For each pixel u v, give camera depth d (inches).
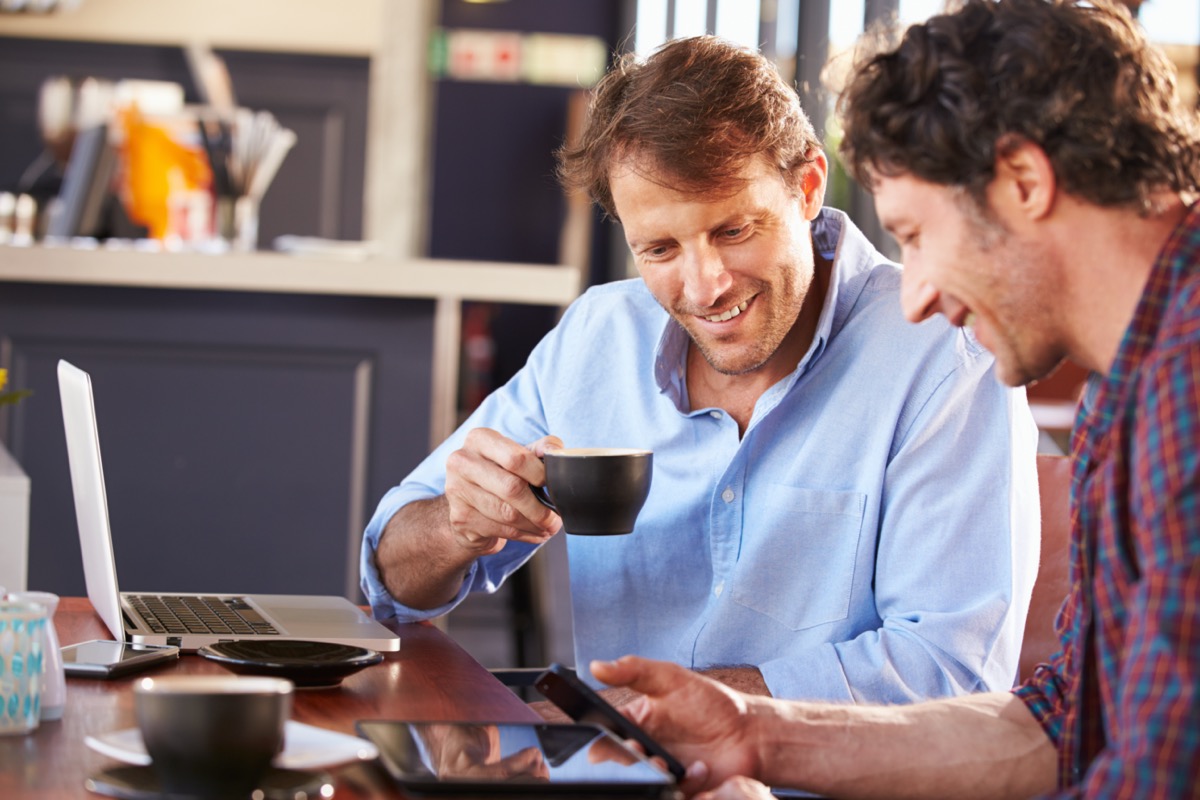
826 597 65.5
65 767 38.0
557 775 37.5
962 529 61.9
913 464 63.5
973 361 63.9
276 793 34.3
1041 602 66.6
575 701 45.7
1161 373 35.4
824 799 52.6
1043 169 40.4
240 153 142.2
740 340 62.7
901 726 48.0
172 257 117.0
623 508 52.4
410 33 240.5
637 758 39.3
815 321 67.4
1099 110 39.9
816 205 64.6
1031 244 41.3
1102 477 41.8
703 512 68.2
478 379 244.8
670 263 61.5
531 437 74.1
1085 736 45.4
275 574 121.3
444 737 41.0
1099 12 41.6
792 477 65.8
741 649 67.1
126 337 119.3
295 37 217.0
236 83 216.8
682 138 57.9
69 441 61.7
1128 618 39.4
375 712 46.8
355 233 217.9
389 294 120.2
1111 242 40.7
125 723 42.9
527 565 154.3
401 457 122.3
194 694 32.9
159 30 215.8
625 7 248.2
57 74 215.2
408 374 122.3
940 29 42.4
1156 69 41.3
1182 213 41.1
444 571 64.5
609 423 71.4
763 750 46.0
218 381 120.5
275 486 121.3
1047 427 136.8
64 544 118.8
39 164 204.8
